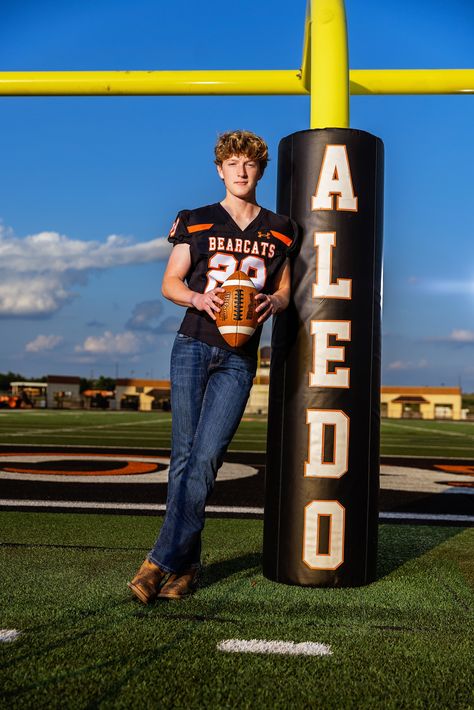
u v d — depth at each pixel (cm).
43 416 2452
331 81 275
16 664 172
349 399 258
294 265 263
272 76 363
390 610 222
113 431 1397
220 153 241
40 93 380
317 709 153
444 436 1589
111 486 523
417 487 565
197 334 236
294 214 266
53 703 152
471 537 349
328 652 184
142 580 223
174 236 242
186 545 229
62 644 185
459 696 160
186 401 236
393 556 304
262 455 857
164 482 554
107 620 205
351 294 260
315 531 253
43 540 319
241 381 236
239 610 219
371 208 265
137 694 157
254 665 174
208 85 368
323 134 263
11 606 217
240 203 245
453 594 242
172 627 201
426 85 358
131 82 371
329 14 279
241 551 307
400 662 178
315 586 251
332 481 254
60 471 621
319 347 258
